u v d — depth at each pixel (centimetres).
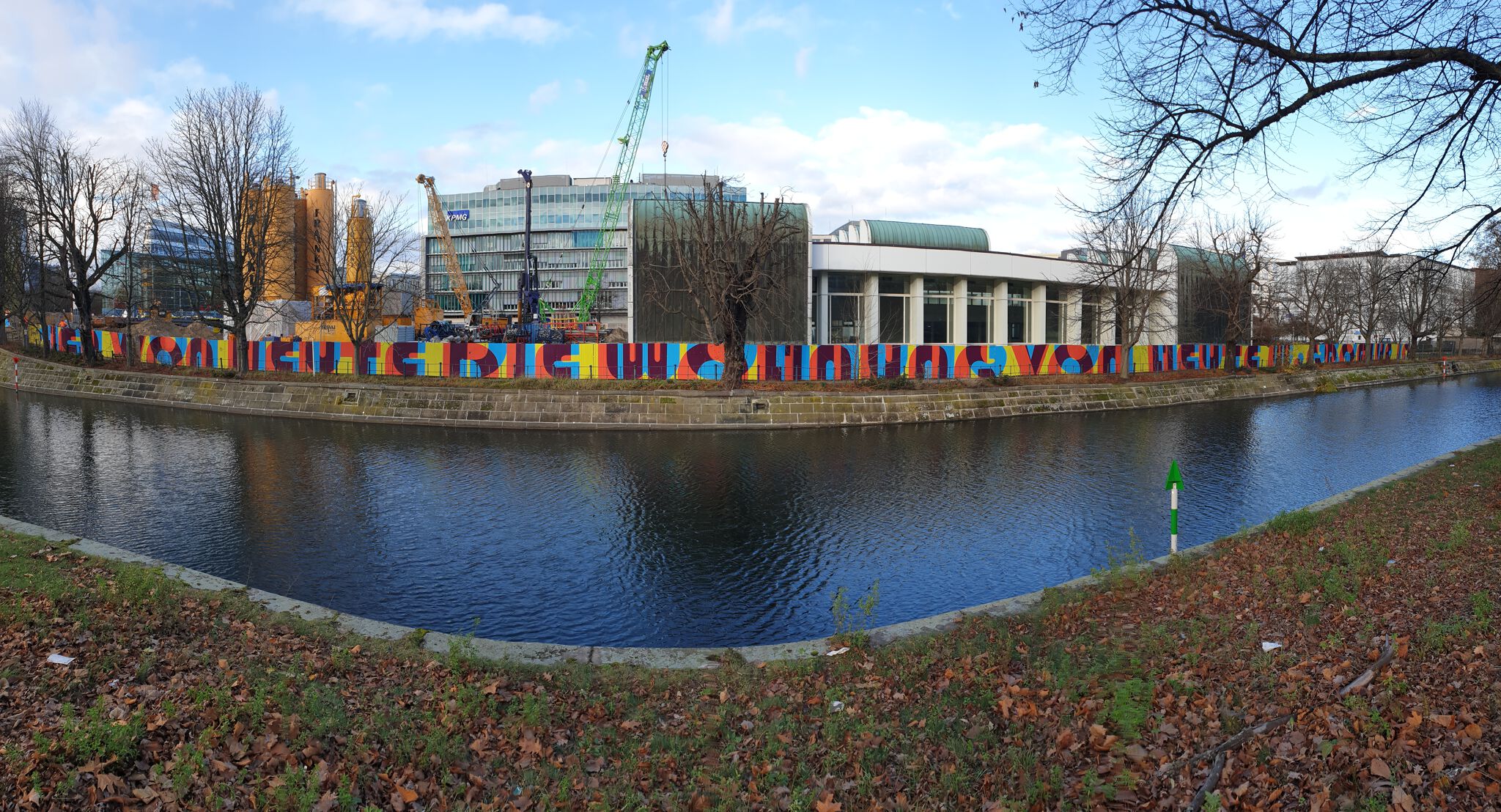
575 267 13088
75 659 616
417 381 3322
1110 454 2267
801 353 3400
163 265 4578
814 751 531
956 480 1855
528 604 1020
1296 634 662
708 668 704
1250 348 5097
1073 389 3578
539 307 6762
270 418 3067
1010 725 541
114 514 1448
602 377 3356
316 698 566
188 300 6469
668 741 549
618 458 2183
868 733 543
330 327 5022
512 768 520
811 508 1558
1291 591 782
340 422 3000
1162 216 979
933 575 1134
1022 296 5456
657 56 7719
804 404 2978
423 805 473
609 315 12512
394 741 532
